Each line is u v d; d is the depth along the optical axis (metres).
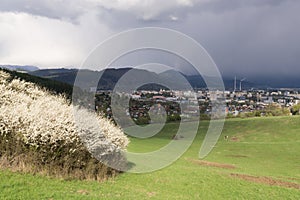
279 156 38.84
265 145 48.25
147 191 12.14
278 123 63.56
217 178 16.56
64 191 9.92
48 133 11.70
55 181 10.75
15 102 15.75
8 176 10.06
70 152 12.14
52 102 15.84
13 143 11.59
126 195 10.93
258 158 36.69
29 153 11.45
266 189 15.25
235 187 14.91
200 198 12.37
